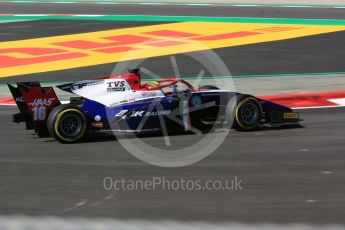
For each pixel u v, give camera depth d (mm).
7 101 29828
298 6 71688
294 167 18156
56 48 44438
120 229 8758
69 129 21516
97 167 18406
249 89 32250
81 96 22438
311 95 30500
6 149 20797
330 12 65125
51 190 16141
